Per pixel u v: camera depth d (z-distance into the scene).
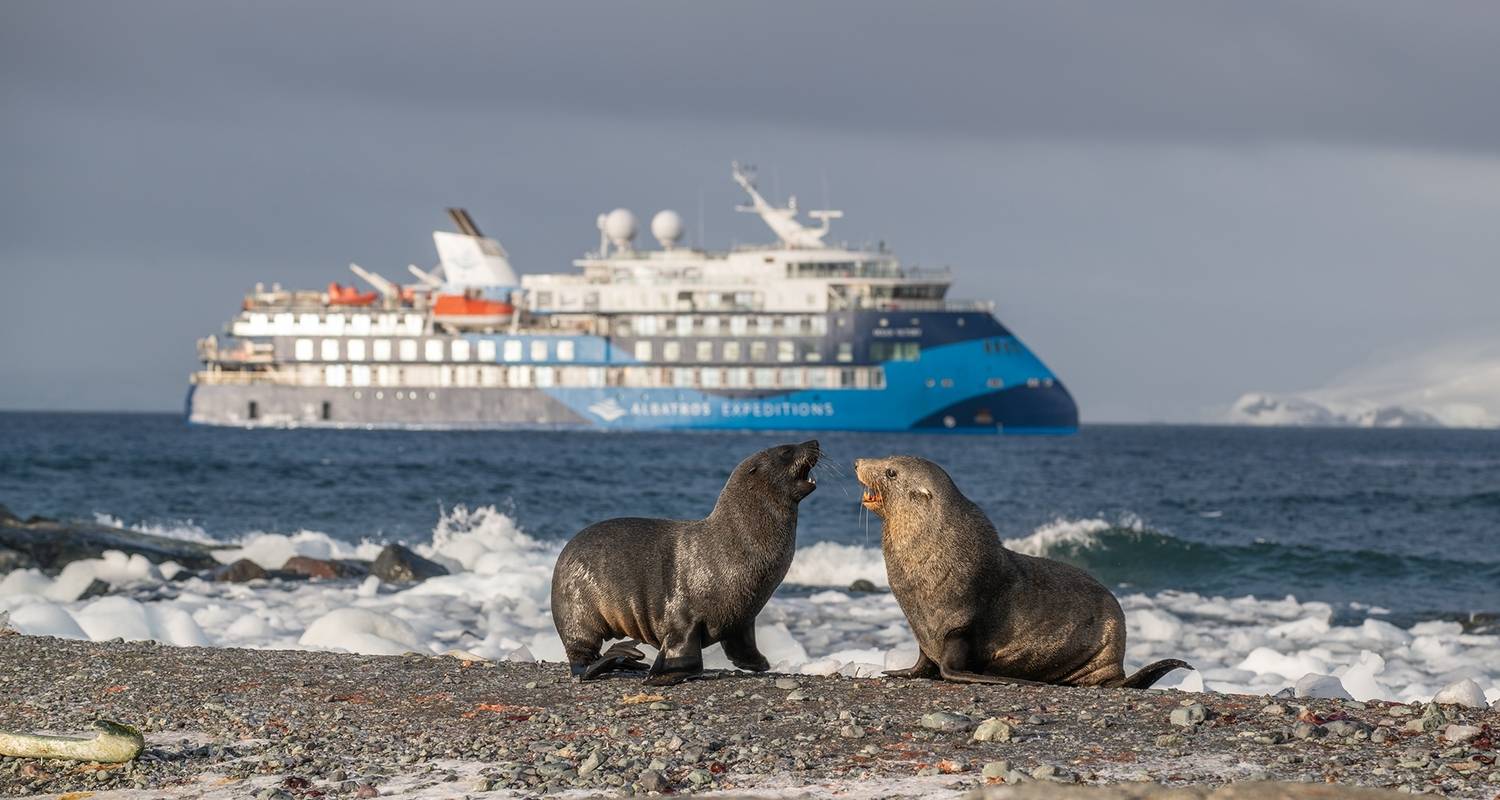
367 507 131.00
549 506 135.38
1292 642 53.47
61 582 63.78
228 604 57.91
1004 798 17.36
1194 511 140.75
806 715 26.86
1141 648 52.34
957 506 32.12
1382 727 25.23
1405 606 72.94
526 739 25.34
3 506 82.94
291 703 29.20
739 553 32.38
